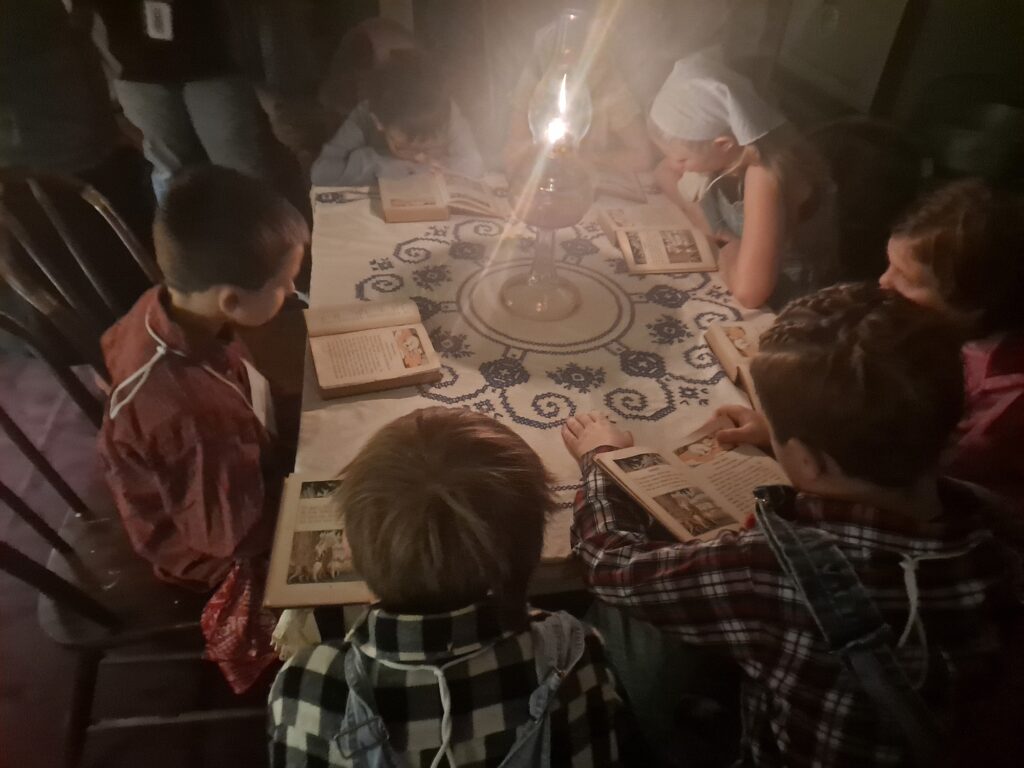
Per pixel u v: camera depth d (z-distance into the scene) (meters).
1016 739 1.14
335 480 1.01
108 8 1.93
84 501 1.30
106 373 1.27
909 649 0.69
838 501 0.73
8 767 1.32
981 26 2.03
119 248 2.16
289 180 2.39
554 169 1.30
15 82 2.09
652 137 1.73
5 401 2.01
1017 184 1.85
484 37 2.58
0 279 1.99
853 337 0.71
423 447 0.70
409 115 1.67
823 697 0.74
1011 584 0.74
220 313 1.15
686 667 1.12
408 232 1.60
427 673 0.70
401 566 0.67
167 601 1.15
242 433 1.11
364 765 0.69
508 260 1.53
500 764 0.72
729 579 0.78
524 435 1.12
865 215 1.96
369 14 2.76
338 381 1.16
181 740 1.33
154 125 2.17
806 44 2.51
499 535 0.67
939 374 0.69
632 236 1.58
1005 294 1.15
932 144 2.00
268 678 1.39
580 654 0.78
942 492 0.79
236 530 1.10
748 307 1.45
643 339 1.34
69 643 1.10
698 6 2.12
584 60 1.85
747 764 0.90
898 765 0.73
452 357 1.26
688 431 1.15
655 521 1.01
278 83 2.54
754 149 1.49
